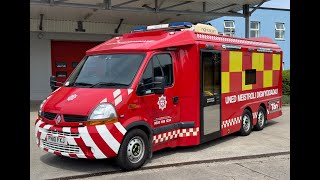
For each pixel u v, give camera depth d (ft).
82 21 61.62
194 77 25.71
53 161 23.50
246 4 51.85
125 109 21.15
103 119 20.16
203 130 26.50
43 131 21.50
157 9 46.19
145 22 64.95
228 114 29.78
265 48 36.11
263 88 35.81
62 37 60.44
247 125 33.14
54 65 60.75
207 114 27.02
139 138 22.09
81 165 22.65
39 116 22.49
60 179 20.16
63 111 20.80
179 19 62.39
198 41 26.17
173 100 24.84
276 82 38.65
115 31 64.64
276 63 38.52
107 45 25.96
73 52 62.28
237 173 21.40
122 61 23.54
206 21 66.44
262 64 35.55
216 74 28.14
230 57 30.04
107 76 23.18
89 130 19.85
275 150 27.02
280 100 39.75
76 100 21.29
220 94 28.63
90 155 20.13
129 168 21.44
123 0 48.39
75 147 20.21
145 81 22.72
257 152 26.40
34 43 58.49
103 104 20.48
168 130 24.39
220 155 25.44
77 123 20.16
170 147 25.20
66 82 24.64
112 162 23.27
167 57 24.68
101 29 63.52
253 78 33.86
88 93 21.76
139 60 23.11
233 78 30.50
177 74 25.29
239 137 32.12
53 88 26.30
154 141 23.26
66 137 20.27
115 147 20.54
